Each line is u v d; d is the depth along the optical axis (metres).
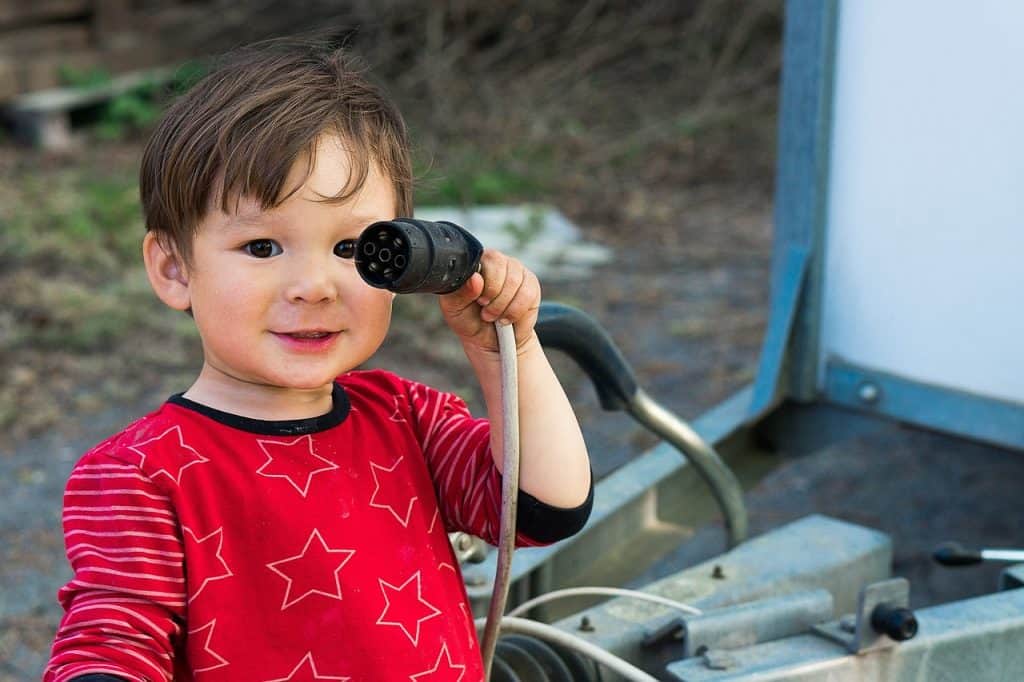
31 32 8.77
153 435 1.29
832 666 1.64
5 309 5.34
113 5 9.05
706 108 8.88
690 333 5.36
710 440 2.72
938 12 2.49
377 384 1.47
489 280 1.25
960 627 1.72
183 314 5.43
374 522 1.33
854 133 2.65
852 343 2.73
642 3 9.64
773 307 2.79
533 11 9.50
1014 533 3.58
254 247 1.29
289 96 1.30
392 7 9.19
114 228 6.38
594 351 2.01
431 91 8.74
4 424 4.41
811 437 2.88
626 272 6.25
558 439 1.39
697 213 7.33
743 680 1.59
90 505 1.26
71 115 8.70
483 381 1.37
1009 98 2.43
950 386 2.60
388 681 1.29
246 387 1.34
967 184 2.51
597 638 1.84
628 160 8.27
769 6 9.22
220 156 1.27
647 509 2.51
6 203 6.65
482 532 1.44
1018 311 2.48
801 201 2.72
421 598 1.34
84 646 1.20
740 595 2.01
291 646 1.27
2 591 3.33
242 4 9.43
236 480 1.28
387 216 1.34
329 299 1.29
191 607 1.25
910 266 2.62
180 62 9.17
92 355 5.02
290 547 1.28
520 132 8.48
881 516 3.73
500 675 1.67
